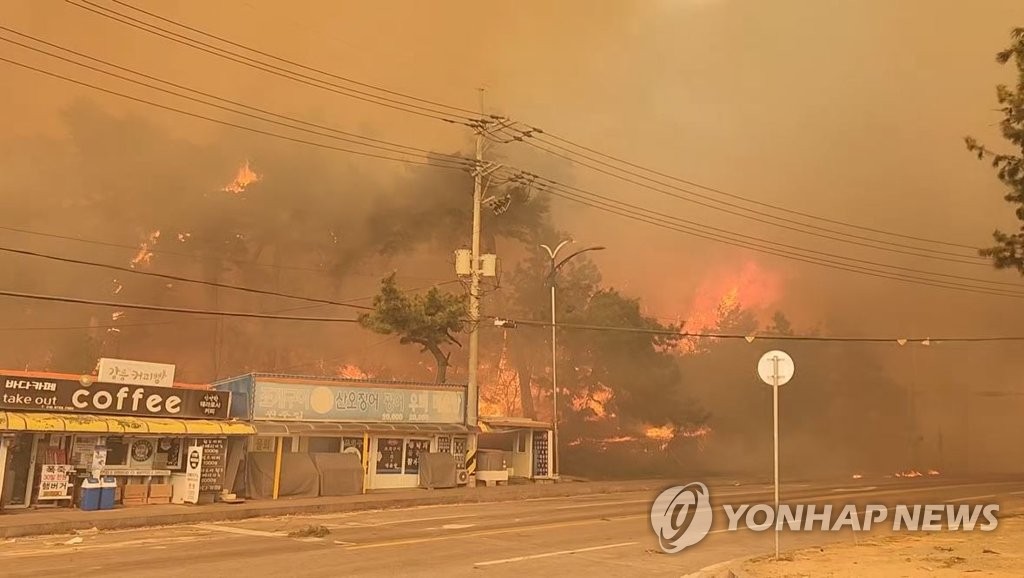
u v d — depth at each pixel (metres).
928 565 11.44
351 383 28.50
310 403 27.41
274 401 26.61
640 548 14.18
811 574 10.62
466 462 31.22
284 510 21.45
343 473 26.09
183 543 14.57
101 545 14.32
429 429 29.75
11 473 20.09
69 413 21.14
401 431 28.98
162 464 22.64
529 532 16.56
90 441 21.39
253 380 26.31
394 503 24.27
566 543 14.77
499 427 34.94
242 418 26.20
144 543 14.59
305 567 11.55
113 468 21.75
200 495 22.44
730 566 11.55
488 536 15.77
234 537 15.62
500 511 22.11
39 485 20.41
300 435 25.94
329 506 22.52
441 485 29.55
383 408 29.19
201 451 22.66
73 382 21.36
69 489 20.78
